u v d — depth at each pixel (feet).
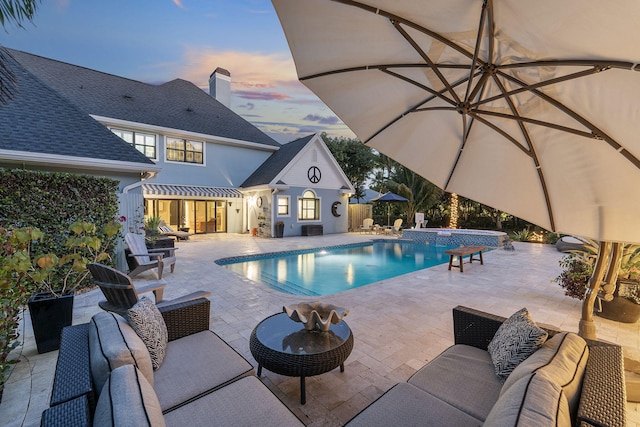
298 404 10.30
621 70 6.22
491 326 10.43
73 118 31.55
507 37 6.85
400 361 13.20
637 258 18.39
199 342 10.83
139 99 61.57
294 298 21.86
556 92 7.83
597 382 6.17
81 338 8.56
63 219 22.53
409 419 7.07
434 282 27.17
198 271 30.78
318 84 11.03
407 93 10.77
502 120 10.19
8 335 10.97
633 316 17.97
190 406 7.52
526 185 11.32
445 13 6.81
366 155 102.68
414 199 85.35
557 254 44.93
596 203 9.59
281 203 64.13
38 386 11.34
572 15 5.60
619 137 7.64
